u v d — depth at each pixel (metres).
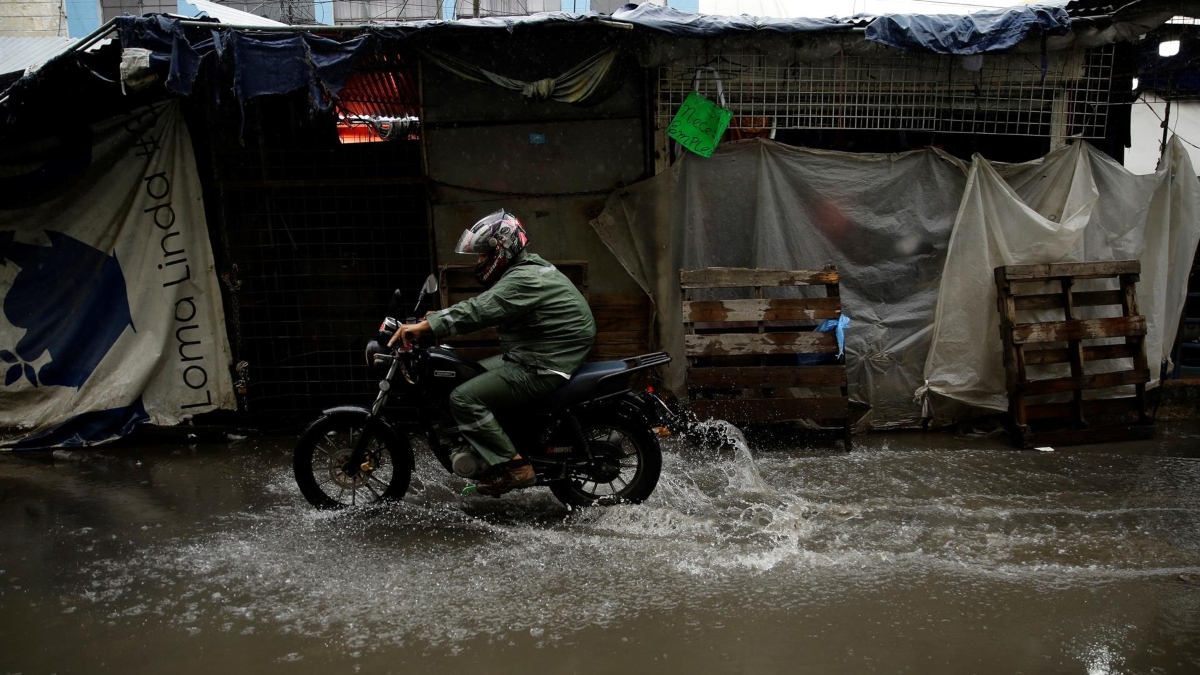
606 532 3.88
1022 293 5.70
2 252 5.66
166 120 5.58
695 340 5.38
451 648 2.77
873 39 5.25
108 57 5.07
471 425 3.85
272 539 3.84
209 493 4.61
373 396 6.29
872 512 4.14
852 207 5.72
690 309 5.40
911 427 5.88
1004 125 5.99
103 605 3.16
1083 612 3.00
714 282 5.43
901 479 4.71
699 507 4.25
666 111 5.72
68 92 5.27
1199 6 5.20
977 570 3.39
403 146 6.13
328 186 6.00
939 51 5.27
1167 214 5.82
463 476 3.97
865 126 5.77
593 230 5.86
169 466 5.21
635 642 2.80
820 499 4.37
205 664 2.70
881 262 5.78
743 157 5.68
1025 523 3.96
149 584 3.35
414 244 6.19
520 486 3.96
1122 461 5.03
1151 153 10.09
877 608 3.05
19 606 3.17
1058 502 4.26
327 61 4.99
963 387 5.73
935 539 3.75
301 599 3.17
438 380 3.97
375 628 2.93
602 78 5.25
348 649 2.78
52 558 3.66
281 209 6.13
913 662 2.66
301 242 6.21
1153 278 5.88
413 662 2.69
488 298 3.80
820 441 5.59
